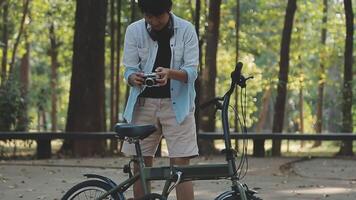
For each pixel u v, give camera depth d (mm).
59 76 38062
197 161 12695
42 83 40156
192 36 5258
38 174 10438
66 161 12516
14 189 8852
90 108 14562
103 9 14688
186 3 23734
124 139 4965
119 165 11703
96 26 14570
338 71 30891
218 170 4805
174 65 5250
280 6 27109
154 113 5305
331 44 30344
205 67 17016
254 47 28094
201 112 16844
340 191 8867
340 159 13461
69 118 14711
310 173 10938
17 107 15078
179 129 5273
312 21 27188
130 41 5297
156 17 5105
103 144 14828
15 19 25922
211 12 16938
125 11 20578
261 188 9055
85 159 12977
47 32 28469
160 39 5238
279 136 14312
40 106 19438
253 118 33062
